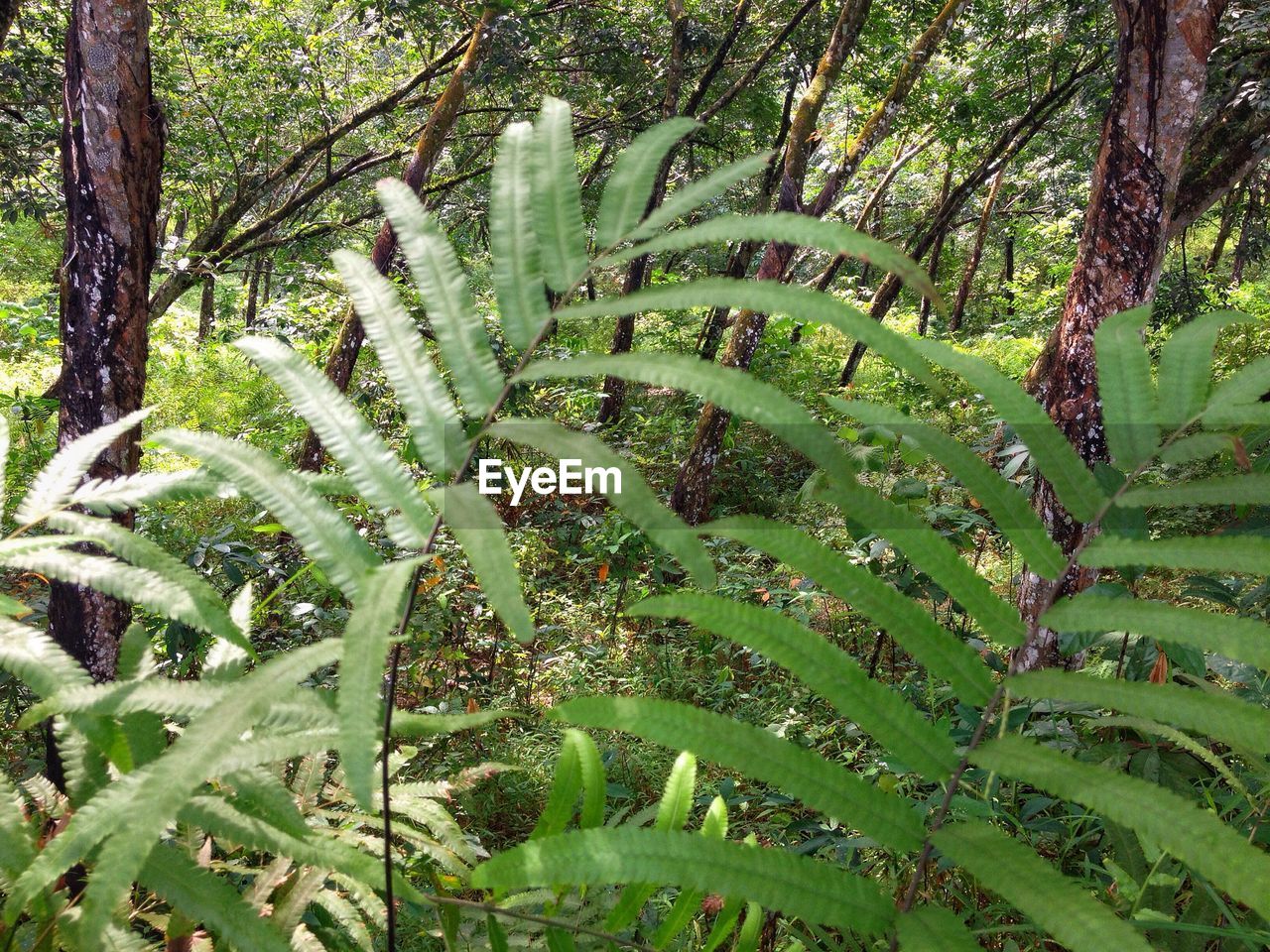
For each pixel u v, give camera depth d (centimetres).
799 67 970
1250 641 76
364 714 65
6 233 1423
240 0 907
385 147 1188
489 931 113
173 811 66
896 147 1457
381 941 182
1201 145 509
